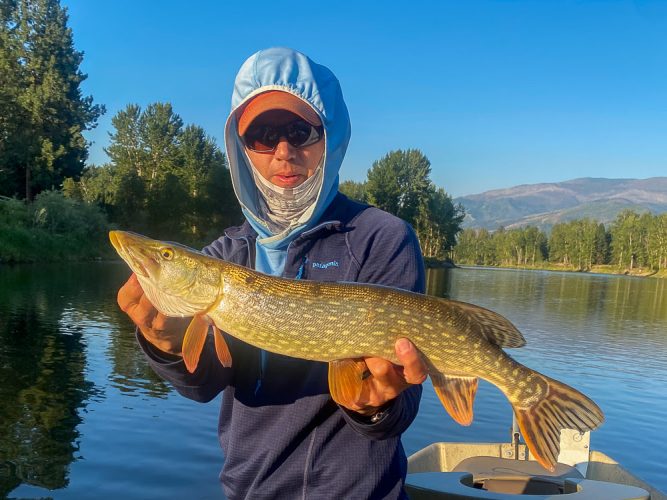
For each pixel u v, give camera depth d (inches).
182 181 807.1
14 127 589.3
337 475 31.0
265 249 36.8
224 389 35.8
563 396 34.4
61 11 618.5
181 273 34.2
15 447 93.2
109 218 682.8
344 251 34.1
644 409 134.3
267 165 35.8
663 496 66.5
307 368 32.9
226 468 33.9
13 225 480.1
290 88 34.6
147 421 106.3
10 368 139.0
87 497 77.6
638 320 317.4
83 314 221.1
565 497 51.9
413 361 29.4
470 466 65.8
